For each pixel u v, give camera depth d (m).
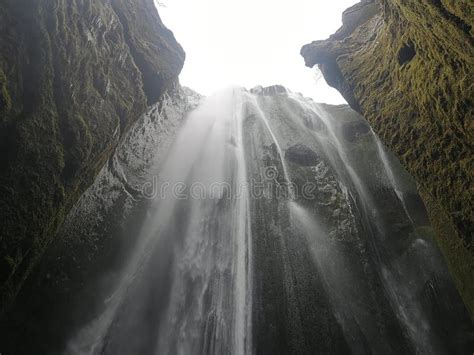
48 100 5.96
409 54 7.29
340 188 12.55
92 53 7.45
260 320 8.61
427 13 5.25
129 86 9.27
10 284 5.56
